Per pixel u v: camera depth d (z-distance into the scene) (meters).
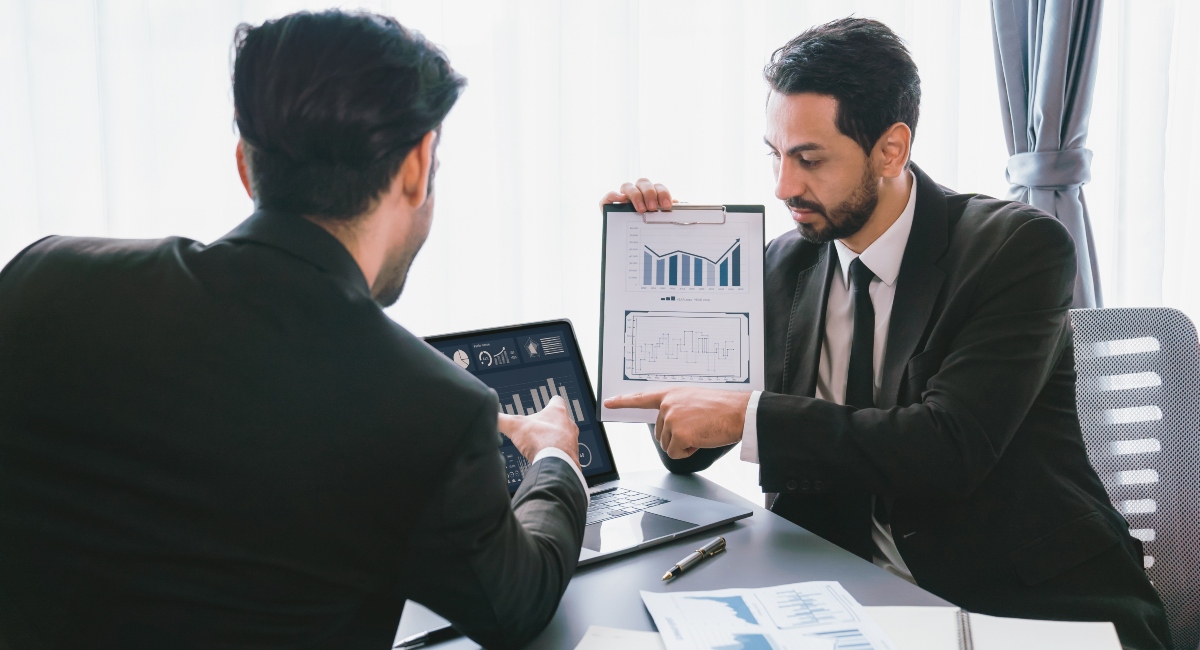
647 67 1.86
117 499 0.53
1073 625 0.73
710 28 1.88
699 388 1.07
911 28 1.98
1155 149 2.21
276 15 1.62
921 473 0.97
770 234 1.94
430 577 0.60
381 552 0.57
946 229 1.17
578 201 1.84
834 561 0.90
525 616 0.66
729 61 1.85
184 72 1.60
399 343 0.59
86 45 1.58
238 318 0.56
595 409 1.15
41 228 1.58
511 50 1.73
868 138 1.09
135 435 0.53
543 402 1.10
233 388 0.54
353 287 0.60
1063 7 1.94
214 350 0.55
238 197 1.65
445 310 1.77
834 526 1.17
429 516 0.57
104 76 1.55
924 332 1.13
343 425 0.55
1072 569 1.02
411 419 0.56
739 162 1.88
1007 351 1.03
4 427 0.55
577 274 1.85
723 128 1.88
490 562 0.60
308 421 0.54
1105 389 1.24
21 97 1.57
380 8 1.63
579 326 1.87
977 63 2.11
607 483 1.15
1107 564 1.02
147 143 1.59
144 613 0.53
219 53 1.61
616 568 0.89
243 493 0.53
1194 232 2.36
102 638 0.53
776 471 1.01
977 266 1.10
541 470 0.82
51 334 0.57
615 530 0.97
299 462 0.54
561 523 0.75
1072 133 2.00
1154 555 1.19
